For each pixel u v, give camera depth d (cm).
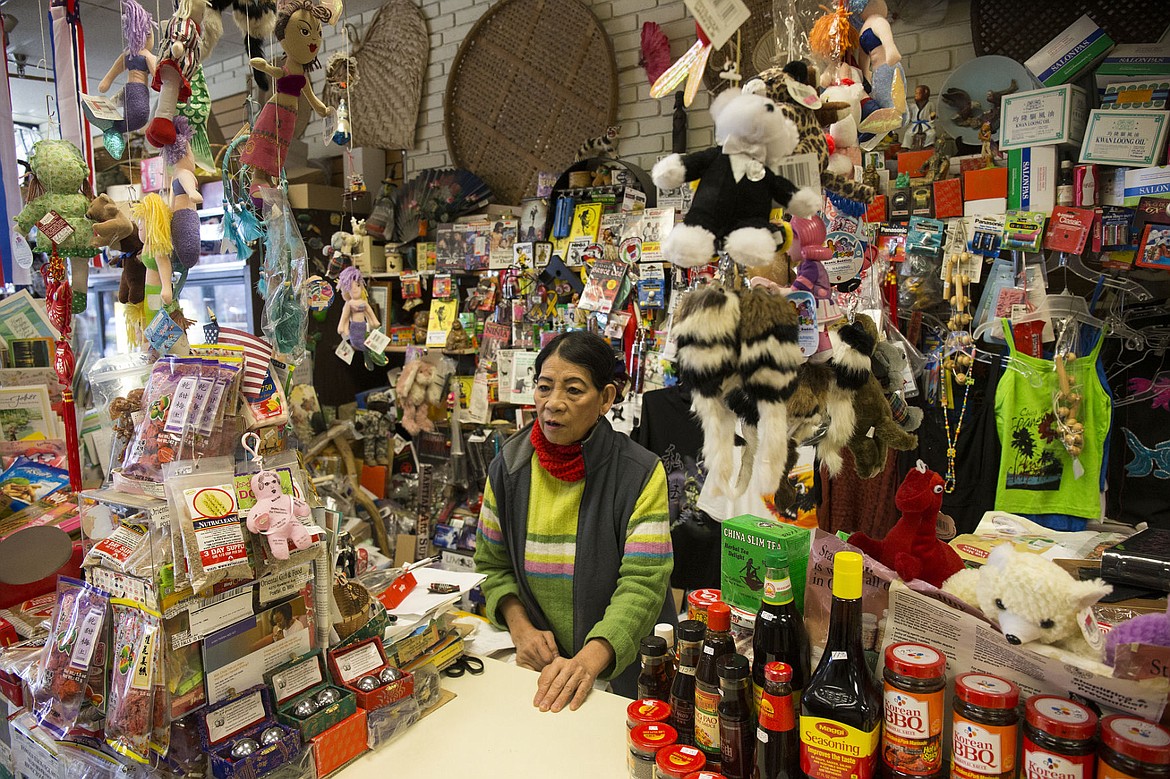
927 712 87
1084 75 224
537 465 171
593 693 142
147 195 126
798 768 95
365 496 342
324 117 156
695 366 99
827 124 113
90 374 145
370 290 373
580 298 294
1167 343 214
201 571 104
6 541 145
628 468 165
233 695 112
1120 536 147
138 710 105
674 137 292
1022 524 160
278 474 118
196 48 126
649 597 153
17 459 193
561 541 166
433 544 344
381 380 407
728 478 101
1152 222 207
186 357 116
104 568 111
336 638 129
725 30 99
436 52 396
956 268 232
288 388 140
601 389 164
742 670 98
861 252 132
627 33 332
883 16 130
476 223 338
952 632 95
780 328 95
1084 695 85
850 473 233
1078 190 214
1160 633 81
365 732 122
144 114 124
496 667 154
